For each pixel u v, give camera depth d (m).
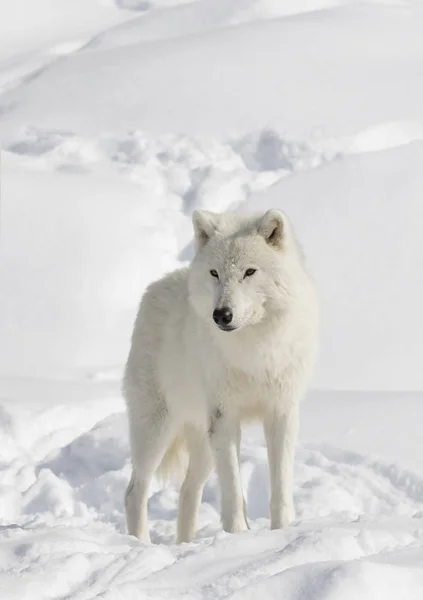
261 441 28.33
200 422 21.14
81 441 28.86
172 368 20.97
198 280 18.81
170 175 60.47
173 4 126.25
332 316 43.66
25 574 13.05
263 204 53.47
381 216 51.06
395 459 25.75
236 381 19.16
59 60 88.94
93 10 123.69
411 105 70.62
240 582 12.80
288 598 11.89
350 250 48.56
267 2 103.06
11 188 53.00
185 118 69.12
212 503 25.45
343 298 44.97
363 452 26.44
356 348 41.09
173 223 53.97
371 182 54.28
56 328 44.19
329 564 12.41
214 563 13.84
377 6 98.25
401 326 42.53
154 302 21.83
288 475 19.44
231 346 18.72
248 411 19.91
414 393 32.00
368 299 44.75
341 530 15.00
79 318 44.94
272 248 18.45
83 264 47.81
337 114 68.56
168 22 102.38
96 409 32.72
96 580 13.20
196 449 21.80
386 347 41.00
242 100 71.88
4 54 102.62
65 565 13.42
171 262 50.12
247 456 26.72
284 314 18.44
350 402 30.98
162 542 22.55
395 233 49.56
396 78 75.62
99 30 112.62
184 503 22.05
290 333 18.64
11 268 47.28
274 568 13.30
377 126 65.94
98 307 45.84
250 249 18.22
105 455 28.27
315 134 64.56
